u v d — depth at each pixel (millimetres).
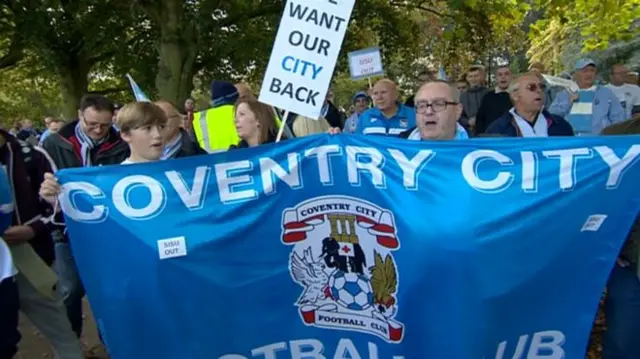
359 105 10320
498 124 4883
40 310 3998
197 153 5023
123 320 3453
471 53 19516
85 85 22500
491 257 3238
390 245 3322
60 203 3420
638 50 22250
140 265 3426
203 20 15492
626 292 3537
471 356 3227
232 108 5926
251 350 3461
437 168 3299
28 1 17562
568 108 8094
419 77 8703
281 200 3422
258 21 19391
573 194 3266
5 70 26109
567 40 23656
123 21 19516
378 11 19391
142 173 3428
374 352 3375
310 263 3426
